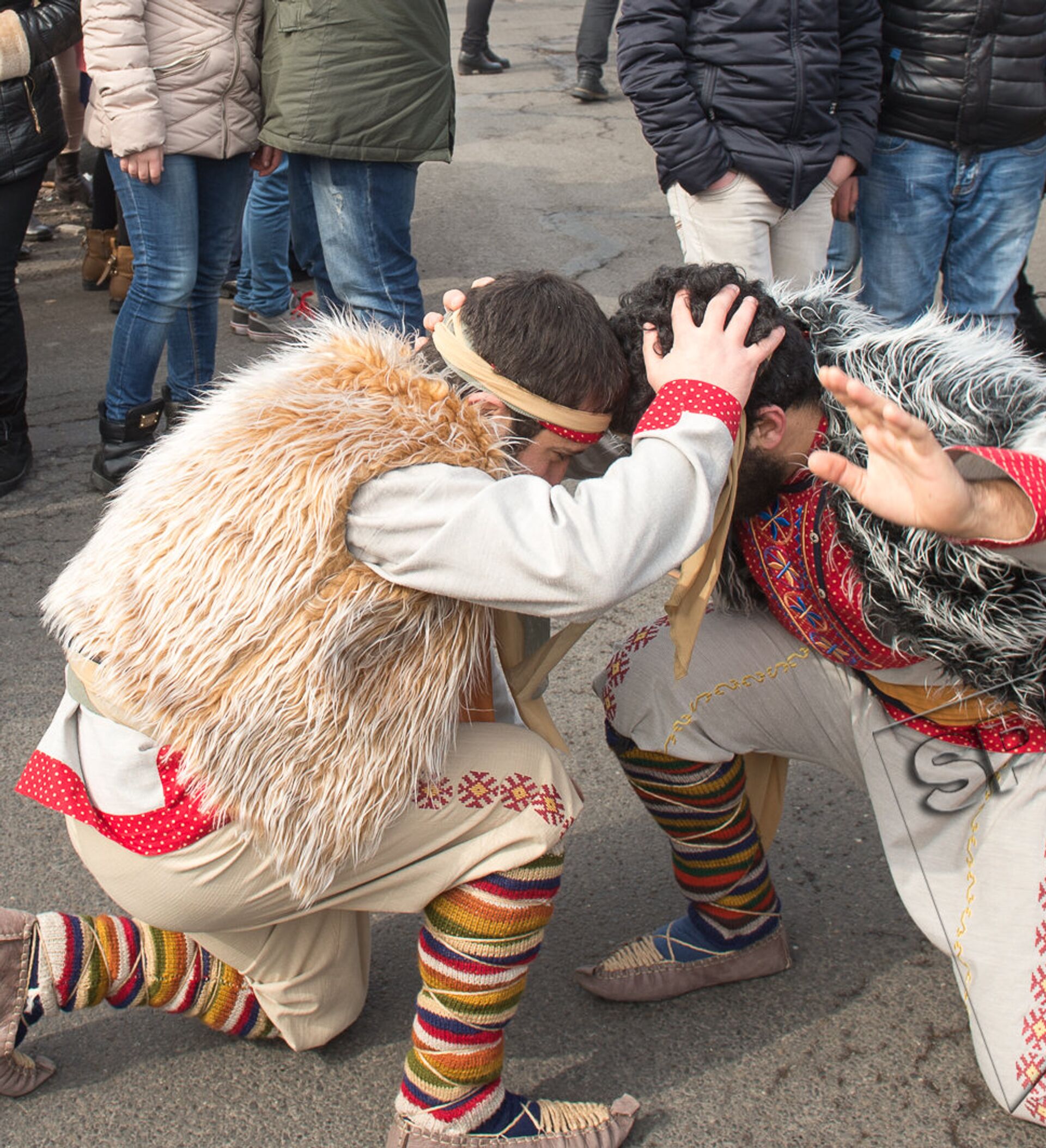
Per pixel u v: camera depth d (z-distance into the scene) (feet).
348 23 10.76
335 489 4.75
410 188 11.77
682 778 6.30
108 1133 6.04
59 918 5.87
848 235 13.24
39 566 11.16
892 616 5.31
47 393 14.67
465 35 28.73
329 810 5.03
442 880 5.43
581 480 6.03
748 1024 6.65
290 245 17.44
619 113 25.94
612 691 6.46
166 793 5.13
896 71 11.23
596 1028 6.66
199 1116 6.12
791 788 8.41
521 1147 5.74
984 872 5.72
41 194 21.72
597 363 5.17
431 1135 5.65
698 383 4.99
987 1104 6.16
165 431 12.95
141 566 4.99
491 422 5.07
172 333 12.27
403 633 4.94
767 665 6.18
